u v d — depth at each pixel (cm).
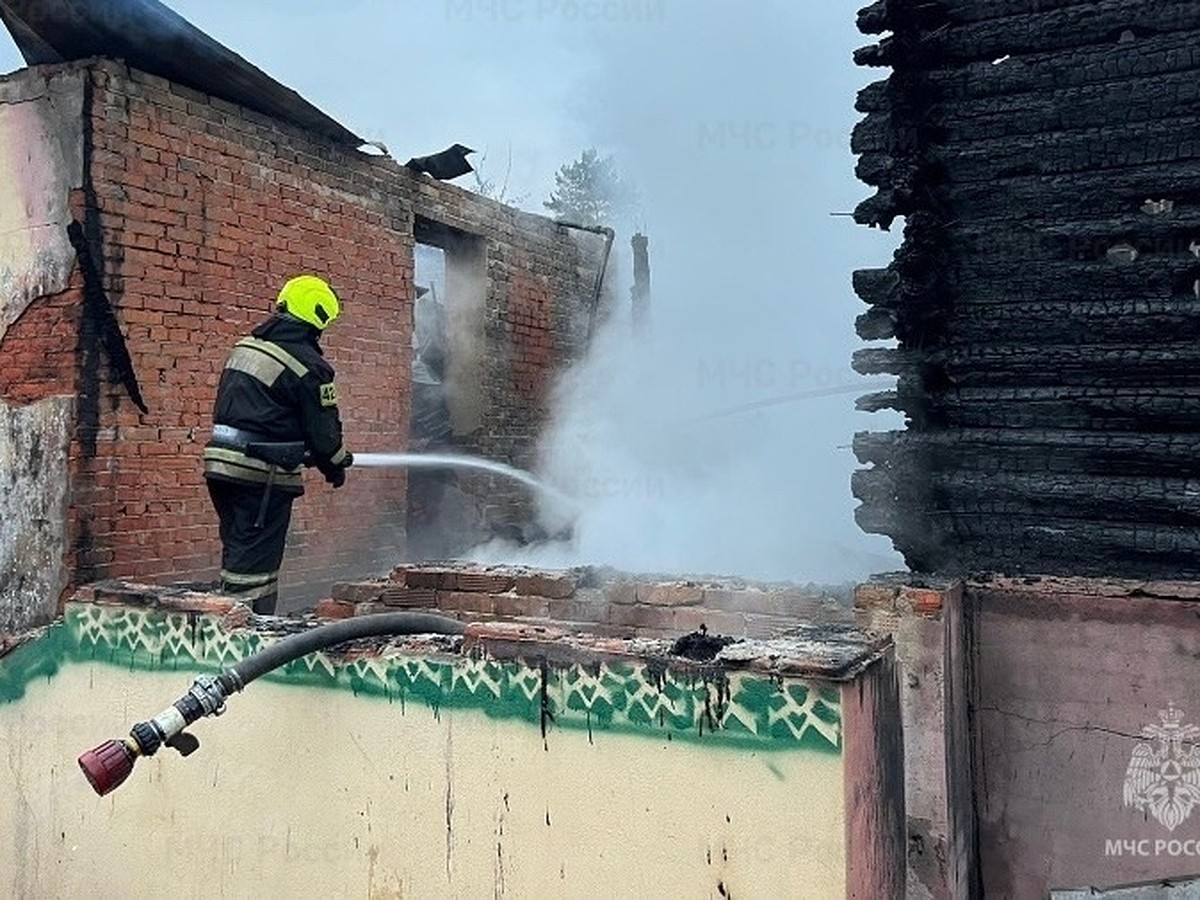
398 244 673
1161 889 305
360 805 308
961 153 339
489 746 286
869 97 346
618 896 264
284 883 322
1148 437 315
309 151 599
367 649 312
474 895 287
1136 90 313
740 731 249
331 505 618
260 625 348
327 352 615
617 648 269
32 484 468
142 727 272
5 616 471
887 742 276
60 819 379
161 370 498
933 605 302
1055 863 320
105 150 471
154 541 492
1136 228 316
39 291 473
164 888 349
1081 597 316
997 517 338
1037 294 336
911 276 344
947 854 298
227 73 504
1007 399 337
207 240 527
